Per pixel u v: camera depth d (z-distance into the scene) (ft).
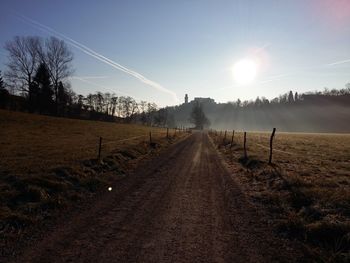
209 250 20.76
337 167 55.67
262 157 68.03
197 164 65.57
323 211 27.30
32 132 125.29
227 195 36.94
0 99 250.98
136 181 44.98
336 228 23.07
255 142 128.06
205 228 25.11
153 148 99.76
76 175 43.62
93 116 380.58
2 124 139.64
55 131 140.36
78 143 93.91
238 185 43.19
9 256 19.24
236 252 20.57
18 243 21.33
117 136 138.82
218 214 29.07
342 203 28.99
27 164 49.73
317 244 22.03
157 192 37.96
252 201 34.17
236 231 24.54
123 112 473.67
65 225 25.20
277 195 34.73
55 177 40.16
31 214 27.55
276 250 21.04
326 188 35.83
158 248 20.85
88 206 31.09
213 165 64.28
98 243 21.48
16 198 31.40
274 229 25.17
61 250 20.21
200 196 36.24
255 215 28.94
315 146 110.83
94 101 440.45
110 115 423.64
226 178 48.83
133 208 30.58
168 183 43.86
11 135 107.76
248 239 22.91
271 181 42.80
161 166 61.41
